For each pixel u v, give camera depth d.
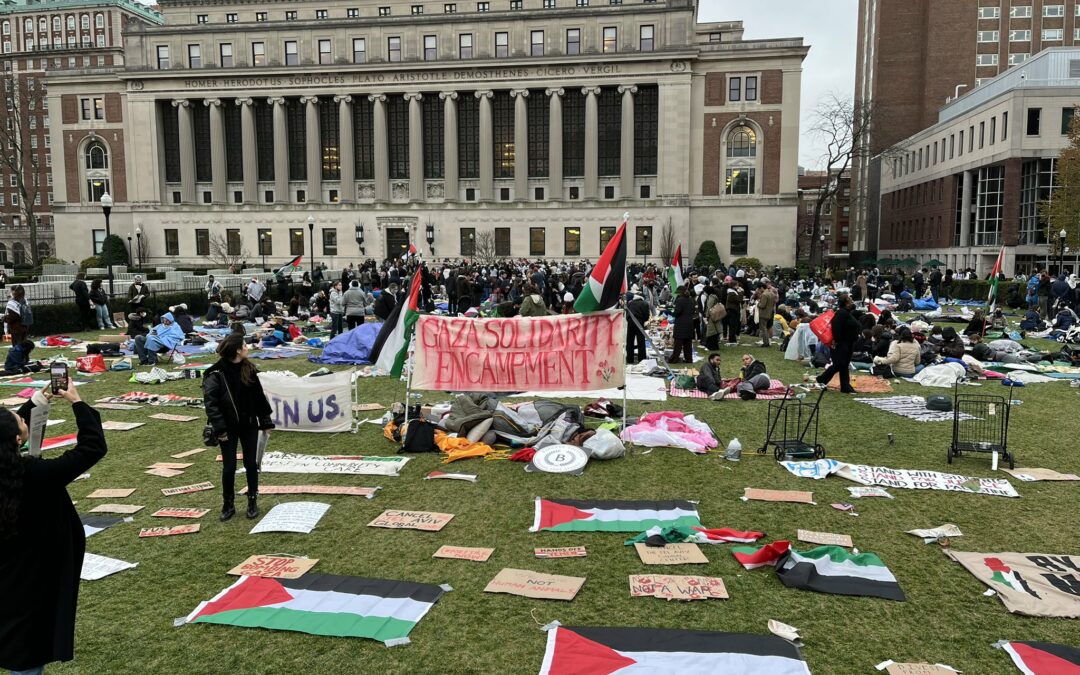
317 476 10.09
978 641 5.80
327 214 70.38
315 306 32.97
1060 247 43.38
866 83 95.25
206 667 5.43
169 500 9.14
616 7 66.19
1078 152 45.97
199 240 72.00
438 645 5.73
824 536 7.85
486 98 67.81
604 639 5.70
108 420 13.44
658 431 11.80
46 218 110.62
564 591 6.57
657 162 67.75
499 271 43.53
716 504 8.95
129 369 18.91
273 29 70.00
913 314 32.09
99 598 6.55
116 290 32.75
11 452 4.09
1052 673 5.27
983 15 82.50
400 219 69.75
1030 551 7.53
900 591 6.60
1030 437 12.19
